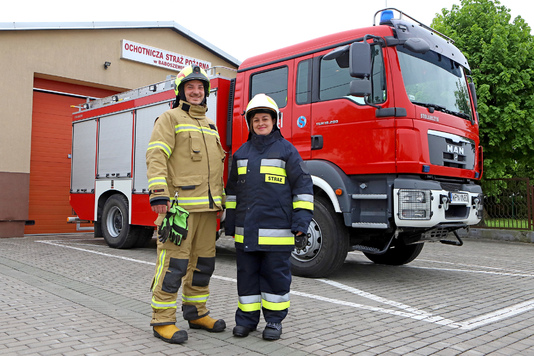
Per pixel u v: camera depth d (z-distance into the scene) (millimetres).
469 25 13906
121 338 3240
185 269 3324
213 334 3424
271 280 3379
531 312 4238
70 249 8508
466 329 3650
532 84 12758
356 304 4410
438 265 7293
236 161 3607
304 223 3324
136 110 8500
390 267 6969
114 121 9008
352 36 5707
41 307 4102
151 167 3250
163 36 14203
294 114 6129
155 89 8195
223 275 6008
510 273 6523
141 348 3033
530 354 3104
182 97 3555
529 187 11281
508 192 11680
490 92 13016
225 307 4262
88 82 12500
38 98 11984
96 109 9523
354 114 5496
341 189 5441
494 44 12664
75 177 9961
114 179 8844
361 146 5402
